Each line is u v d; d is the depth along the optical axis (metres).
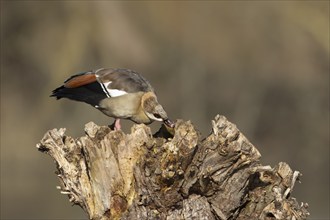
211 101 28.72
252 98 28.41
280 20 28.75
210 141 7.47
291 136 27.86
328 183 24.34
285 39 28.64
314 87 28.19
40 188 22.86
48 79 30.34
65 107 28.70
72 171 7.83
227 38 29.00
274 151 27.75
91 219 7.65
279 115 28.14
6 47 30.67
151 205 7.44
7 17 30.72
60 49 30.25
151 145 7.43
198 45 29.11
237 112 28.45
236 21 29.02
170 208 7.44
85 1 29.77
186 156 7.34
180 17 29.27
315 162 27.05
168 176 7.30
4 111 29.92
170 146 7.32
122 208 7.53
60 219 18.42
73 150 7.88
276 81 28.47
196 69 28.89
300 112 28.03
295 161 27.38
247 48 28.81
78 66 29.92
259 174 7.90
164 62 29.19
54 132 7.97
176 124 7.52
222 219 7.46
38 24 30.72
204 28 29.12
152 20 29.47
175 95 28.91
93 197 7.68
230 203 7.48
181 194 7.45
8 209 19.44
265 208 7.72
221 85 28.72
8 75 30.69
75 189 7.80
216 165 7.41
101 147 7.59
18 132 29.14
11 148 28.02
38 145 7.99
